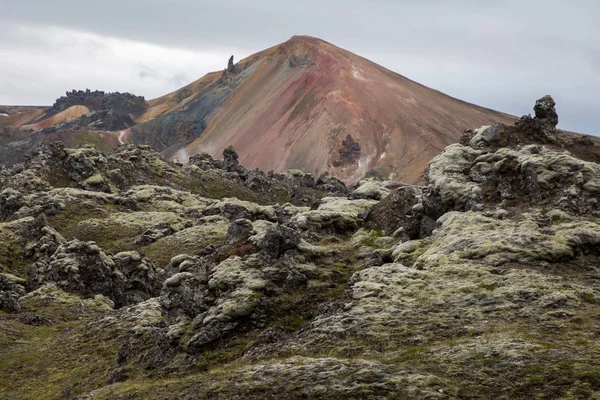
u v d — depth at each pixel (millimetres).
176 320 50188
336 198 92000
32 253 116938
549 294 39750
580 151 64875
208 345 45594
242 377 34594
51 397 51000
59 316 88562
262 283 49000
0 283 100188
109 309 95375
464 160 65000
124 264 108875
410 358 33688
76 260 104500
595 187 54500
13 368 61594
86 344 67125
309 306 47719
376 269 49781
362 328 39531
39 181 192375
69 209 170125
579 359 29688
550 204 54719
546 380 28281
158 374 44375
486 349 32719
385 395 29266
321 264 54688
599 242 47688
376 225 70312
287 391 31625
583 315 36312
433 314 40094
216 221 157500
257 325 46312
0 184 198875
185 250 135625
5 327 77812
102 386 48844
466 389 28859
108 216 170750
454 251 50375
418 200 69438
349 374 32062
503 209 55875
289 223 69938
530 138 66125
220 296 49250
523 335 34250
